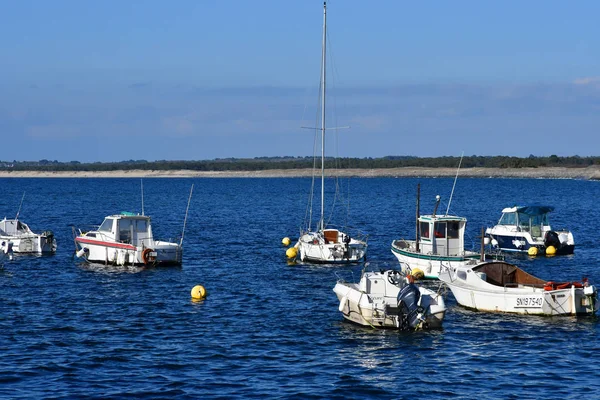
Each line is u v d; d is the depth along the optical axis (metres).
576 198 153.75
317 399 26.92
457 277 41.81
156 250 54.47
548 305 38.25
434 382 28.73
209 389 27.73
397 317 35.69
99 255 55.97
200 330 36.12
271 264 57.41
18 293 44.56
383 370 30.08
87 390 27.42
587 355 32.03
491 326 36.66
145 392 27.31
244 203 139.62
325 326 36.94
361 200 147.38
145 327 36.59
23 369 29.67
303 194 175.12
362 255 57.78
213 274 52.25
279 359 31.45
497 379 29.06
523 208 65.38
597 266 57.44
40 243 61.41
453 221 51.19
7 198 156.62
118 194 178.25
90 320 37.91
